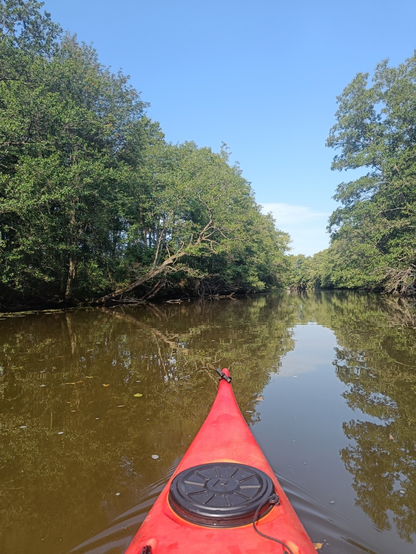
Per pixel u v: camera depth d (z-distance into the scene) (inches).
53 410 220.7
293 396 239.8
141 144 925.8
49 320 609.9
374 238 1040.8
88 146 767.7
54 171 581.6
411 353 358.3
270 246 1774.1
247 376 286.0
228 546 70.9
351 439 177.0
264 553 69.3
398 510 122.1
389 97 1123.9
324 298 1429.6
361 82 1200.8
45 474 151.1
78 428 195.6
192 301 1202.6
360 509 122.9
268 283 2144.4
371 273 1058.7
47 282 758.5
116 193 773.9
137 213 907.4
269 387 258.7
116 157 864.9
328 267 2066.9
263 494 81.7
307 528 113.0
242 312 807.7
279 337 459.8
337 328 531.2
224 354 362.6
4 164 613.0
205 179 908.6
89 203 730.8
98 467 155.6
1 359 342.3
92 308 839.7
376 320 615.8
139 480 144.4
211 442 117.0
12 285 693.3
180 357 349.4
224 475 90.1
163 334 481.7
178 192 832.9
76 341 427.2
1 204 523.8
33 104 591.5
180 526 77.0
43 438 184.7
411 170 949.2
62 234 690.2
